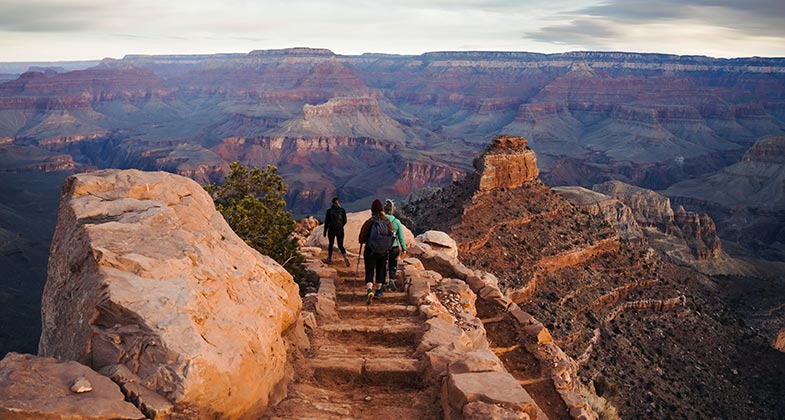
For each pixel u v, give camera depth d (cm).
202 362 568
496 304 1454
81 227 707
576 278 5441
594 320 4941
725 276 8494
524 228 5884
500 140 6512
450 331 1004
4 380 492
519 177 6419
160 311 602
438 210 6222
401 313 1189
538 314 4694
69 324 644
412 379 865
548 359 1201
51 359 545
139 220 736
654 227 13912
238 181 1948
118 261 646
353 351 962
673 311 5547
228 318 671
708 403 4050
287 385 774
